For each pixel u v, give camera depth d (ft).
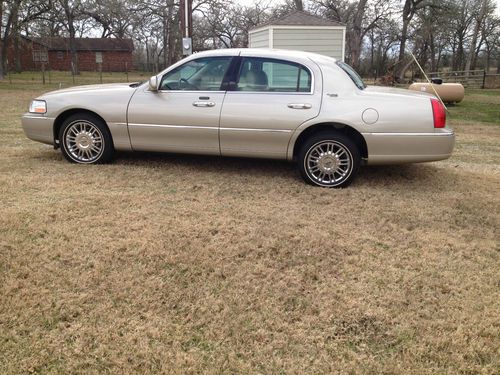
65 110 18.60
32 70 174.81
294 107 16.62
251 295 9.78
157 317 9.01
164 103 17.65
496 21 151.74
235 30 130.00
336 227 13.29
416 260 11.50
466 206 15.55
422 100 16.31
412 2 104.53
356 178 18.54
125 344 8.23
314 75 16.79
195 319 8.99
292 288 10.06
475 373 7.75
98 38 188.14
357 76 18.85
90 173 17.92
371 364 7.89
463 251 12.10
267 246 11.85
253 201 15.31
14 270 10.34
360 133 16.34
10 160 19.67
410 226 13.67
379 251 11.92
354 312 9.28
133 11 88.02
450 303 9.66
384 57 137.08
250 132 17.03
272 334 8.62
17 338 8.29
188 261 11.00
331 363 7.92
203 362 7.88
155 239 12.00
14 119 32.89
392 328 8.83
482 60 168.35
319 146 16.87
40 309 9.08
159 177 17.75
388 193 16.71
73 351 8.03
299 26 43.06
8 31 98.84
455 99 50.65
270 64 17.07
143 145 18.30
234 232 12.59
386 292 10.02
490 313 9.33
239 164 19.98
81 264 10.69
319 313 9.23
